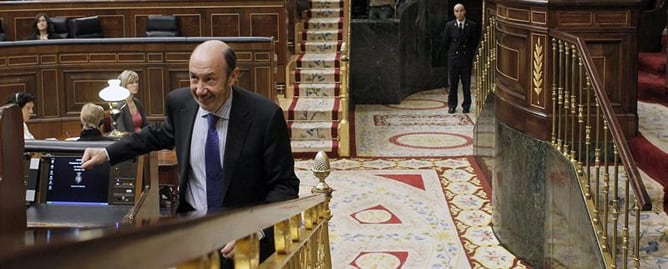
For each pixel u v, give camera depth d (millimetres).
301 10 13367
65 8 11945
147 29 11922
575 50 5539
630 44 6066
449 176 9219
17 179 2297
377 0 14133
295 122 10719
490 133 8828
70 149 4305
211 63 3145
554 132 5898
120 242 877
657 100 7422
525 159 6238
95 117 5898
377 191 8609
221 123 3406
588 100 5344
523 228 6391
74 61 9141
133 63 9273
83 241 827
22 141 2334
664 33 8641
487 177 8969
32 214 4164
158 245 975
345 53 10781
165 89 9328
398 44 13977
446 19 15781
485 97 9273
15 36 11773
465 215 7742
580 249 5348
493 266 6371
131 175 4336
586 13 5957
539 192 6066
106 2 11992
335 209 7977
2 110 2215
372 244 6961
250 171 3410
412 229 7359
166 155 6656
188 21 12000
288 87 11703
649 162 5852
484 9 9375
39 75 9031
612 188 5625
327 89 11656
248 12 11875
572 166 5477
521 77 6301
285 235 2459
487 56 9094
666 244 5203
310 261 3127
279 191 3414
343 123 10336
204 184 3430
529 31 6094
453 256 6637
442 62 15961
